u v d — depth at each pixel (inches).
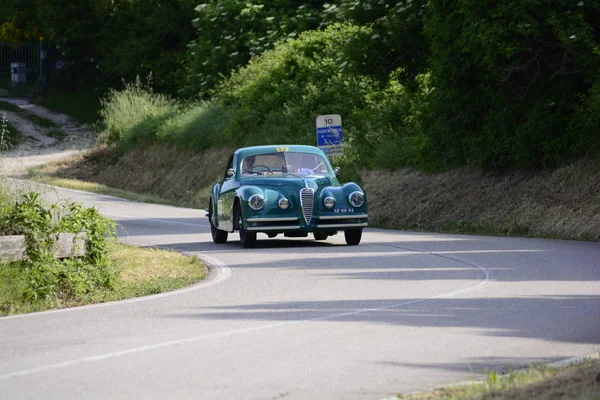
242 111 2650.1
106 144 3348.9
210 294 761.0
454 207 1560.0
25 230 776.9
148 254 1041.5
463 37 1513.3
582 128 1462.8
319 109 2372.0
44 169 3223.4
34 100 4584.2
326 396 419.5
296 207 1152.8
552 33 1470.2
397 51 1887.3
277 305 693.9
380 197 1717.5
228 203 1206.9
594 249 1107.3
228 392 428.8
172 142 2982.3
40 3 4520.2
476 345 528.7
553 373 429.1
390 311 654.5
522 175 1544.0
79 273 791.1
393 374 460.4
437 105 1681.8
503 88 1535.4
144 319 642.2
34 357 518.6
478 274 864.9
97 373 473.1
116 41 4343.0
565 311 644.1
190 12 4069.9
